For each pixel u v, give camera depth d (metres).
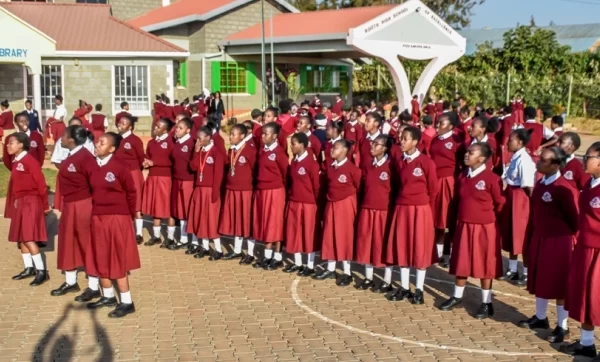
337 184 7.66
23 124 9.85
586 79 29.95
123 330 6.34
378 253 7.43
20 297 7.30
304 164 7.92
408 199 7.12
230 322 6.58
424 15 24.73
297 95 29.59
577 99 30.09
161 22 27.75
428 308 7.12
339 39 24.19
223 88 28.55
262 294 7.50
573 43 41.72
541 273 6.18
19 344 5.97
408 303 7.27
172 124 9.60
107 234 6.58
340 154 7.64
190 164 8.86
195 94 28.58
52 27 23.14
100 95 22.67
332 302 7.26
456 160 8.78
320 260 8.93
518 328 6.54
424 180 7.10
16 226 7.64
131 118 9.63
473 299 7.46
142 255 9.12
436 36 25.34
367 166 7.58
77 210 7.00
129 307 6.77
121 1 31.09
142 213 9.57
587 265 5.57
